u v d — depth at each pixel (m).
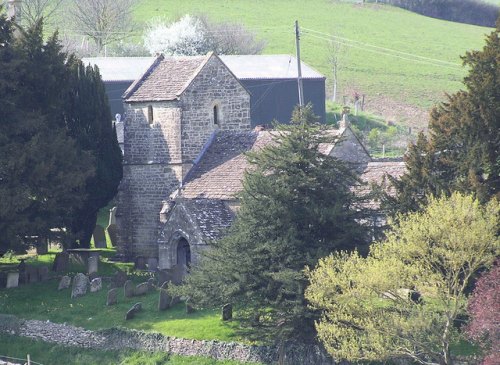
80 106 169.38
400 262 114.62
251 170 140.62
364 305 116.88
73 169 158.75
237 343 128.38
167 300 140.12
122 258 168.62
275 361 125.88
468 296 118.56
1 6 165.38
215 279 127.25
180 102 164.12
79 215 169.00
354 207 132.50
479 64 132.50
